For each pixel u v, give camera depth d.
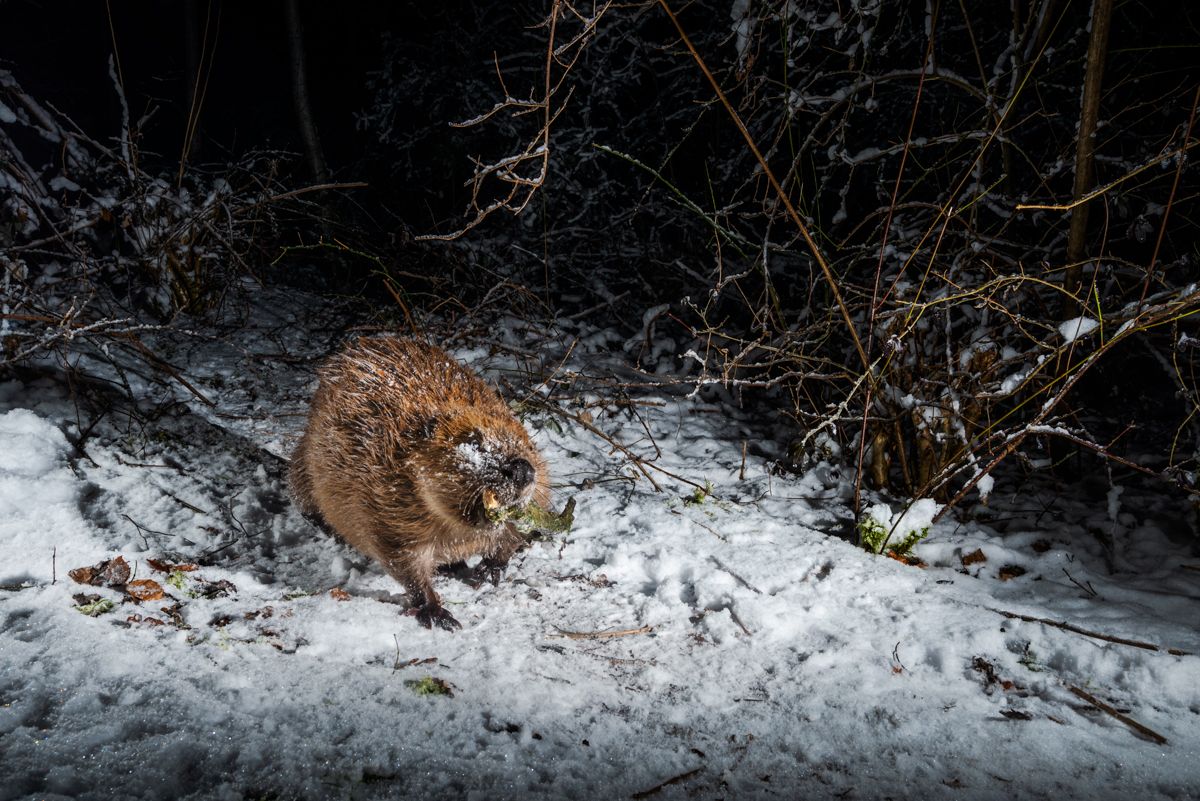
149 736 2.79
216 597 3.77
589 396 6.86
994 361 5.17
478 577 4.27
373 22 12.10
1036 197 5.92
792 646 3.76
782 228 8.41
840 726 3.24
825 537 4.76
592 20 4.36
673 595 4.12
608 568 4.40
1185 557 4.69
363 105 12.63
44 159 11.92
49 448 4.72
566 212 9.24
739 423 6.75
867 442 5.62
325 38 12.71
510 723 3.11
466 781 2.79
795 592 4.16
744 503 5.25
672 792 2.85
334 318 8.09
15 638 3.19
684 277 8.64
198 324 7.58
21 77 13.55
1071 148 5.66
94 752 2.69
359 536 4.02
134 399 5.77
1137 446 6.16
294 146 12.82
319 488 4.20
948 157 6.67
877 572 4.36
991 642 3.75
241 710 2.99
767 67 7.50
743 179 8.25
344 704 3.10
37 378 5.76
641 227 9.52
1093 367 5.82
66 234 6.75
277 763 2.76
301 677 3.23
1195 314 4.50
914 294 5.36
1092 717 3.32
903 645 3.76
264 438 5.62
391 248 8.57
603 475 5.57
